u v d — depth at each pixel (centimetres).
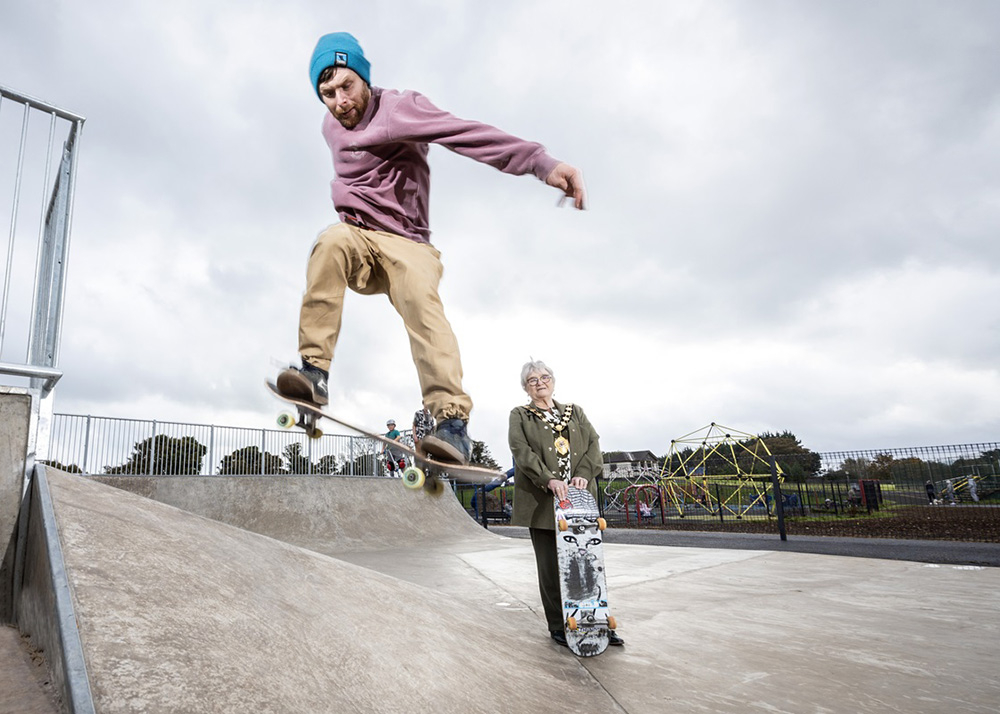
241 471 1394
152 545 201
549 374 361
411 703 184
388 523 1299
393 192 250
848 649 318
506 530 1562
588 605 316
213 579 198
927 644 325
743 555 766
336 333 241
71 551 169
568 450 349
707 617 404
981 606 419
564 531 325
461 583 578
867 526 1123
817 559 705
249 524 1134
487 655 272
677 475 2131
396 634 243
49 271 330
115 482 1064
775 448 7025
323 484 1314
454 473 257
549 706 229
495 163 232
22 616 221
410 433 1175
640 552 837
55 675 148
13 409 259
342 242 233
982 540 834
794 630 364
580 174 217
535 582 582
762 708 232
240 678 142
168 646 140
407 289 240
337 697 161
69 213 324
